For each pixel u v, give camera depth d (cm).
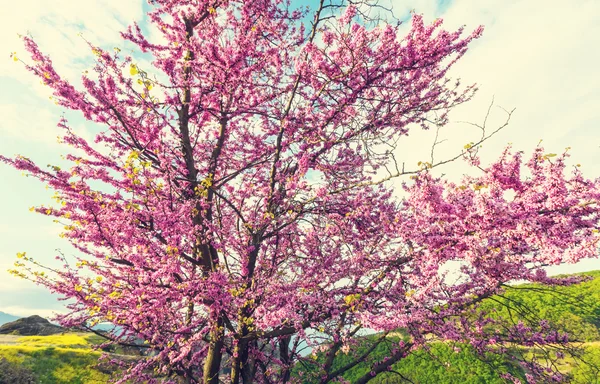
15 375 850
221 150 831
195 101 754
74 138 620
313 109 701
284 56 733
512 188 366
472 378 1111
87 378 918
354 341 577
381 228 654
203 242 610
